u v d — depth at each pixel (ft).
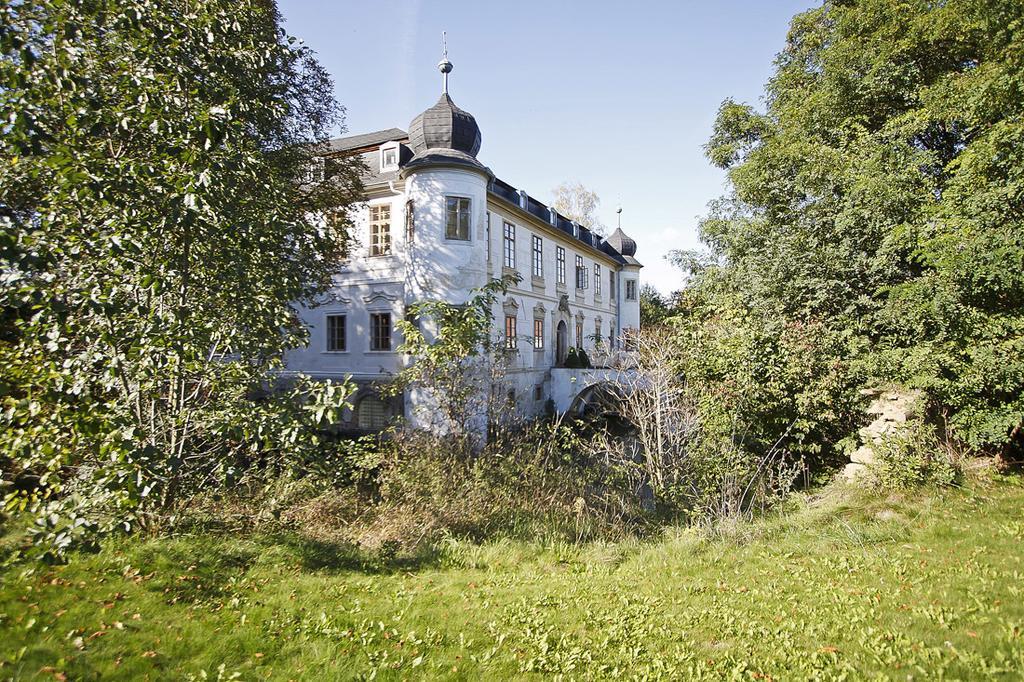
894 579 19.86
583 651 15.72
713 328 37.68
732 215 58.29
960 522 24.94
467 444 34.32
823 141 46.42
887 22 42.96
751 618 17.81
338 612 17.62
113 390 21.18
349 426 65.10
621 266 125.18
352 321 70.08
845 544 24.07
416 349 34.09
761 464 33.40
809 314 41.39
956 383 30.66
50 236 16.28
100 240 17.38
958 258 29.76
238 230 20.35
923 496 28.48
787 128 50.03
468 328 33.76
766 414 36.04
